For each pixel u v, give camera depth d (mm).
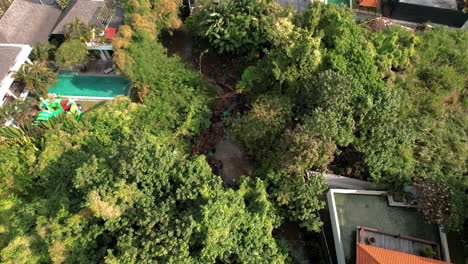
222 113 34906
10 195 25156
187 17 42312
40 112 32531
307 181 25000
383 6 44656
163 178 21500
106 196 19266
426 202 22328
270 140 27156
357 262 20500
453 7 40406
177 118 31188
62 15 41375
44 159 25438
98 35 38625
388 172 24938
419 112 28766
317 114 24109
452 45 32812
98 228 19906
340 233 23453
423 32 35406
